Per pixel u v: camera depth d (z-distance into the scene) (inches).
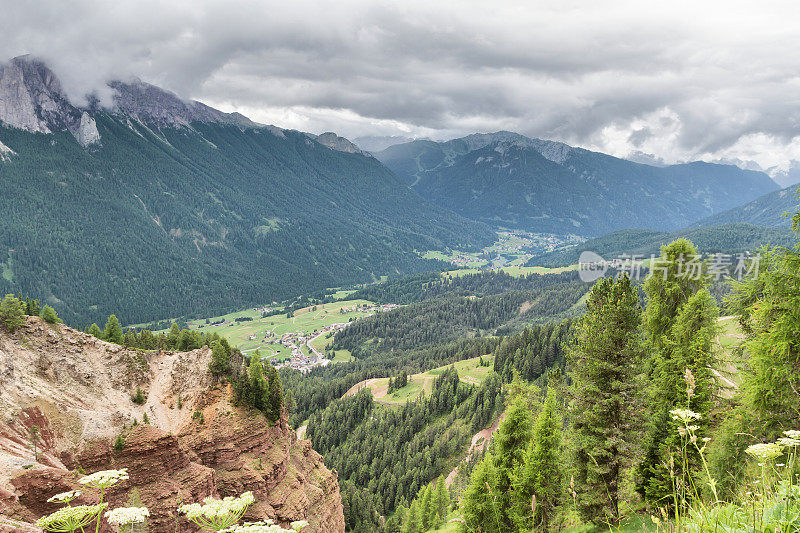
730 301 1259.8
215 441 1900.8
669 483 903.1
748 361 949.8
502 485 1278.3
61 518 227.1
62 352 1863.9
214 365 2113.7
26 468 1277.1
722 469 841.5
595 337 1082.1
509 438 1347.2
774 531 241.0
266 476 1934.1
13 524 784.9
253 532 206.5
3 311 1776.6
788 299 835.4
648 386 1101.1
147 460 1587.1
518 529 1147.3
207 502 240.4
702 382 1003.3
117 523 234.1
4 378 1537.9
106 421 1627.7
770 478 294.0
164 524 1504.7
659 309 1327.5
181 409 1980.8
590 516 1038.4
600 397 1071.0
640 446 1004.6
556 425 1152.8
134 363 2048.5
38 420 1499.8
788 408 844.0
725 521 262.8
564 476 1128.8
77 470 1477.6
